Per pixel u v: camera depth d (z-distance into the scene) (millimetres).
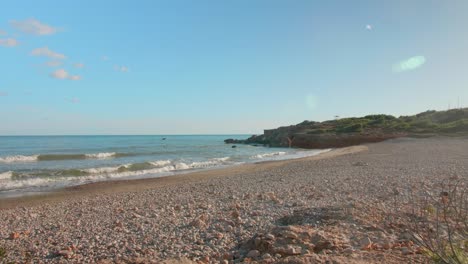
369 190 12648
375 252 5508
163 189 17016
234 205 10719
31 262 6645
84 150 58562
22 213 12297
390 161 25031
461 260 4219
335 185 14453
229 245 6977
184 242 7348
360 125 80438
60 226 9586
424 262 4785
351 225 7281
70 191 18297
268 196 12148
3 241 8211
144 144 87438
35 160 39406
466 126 66688
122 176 24891
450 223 5945
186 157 44625
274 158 41000
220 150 62031
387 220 7539
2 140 104312
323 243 6113
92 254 6984
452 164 21312
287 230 6660
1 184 20688
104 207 12547
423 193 11227
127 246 7309
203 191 15094
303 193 12789
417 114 99312
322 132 80000
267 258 5715
